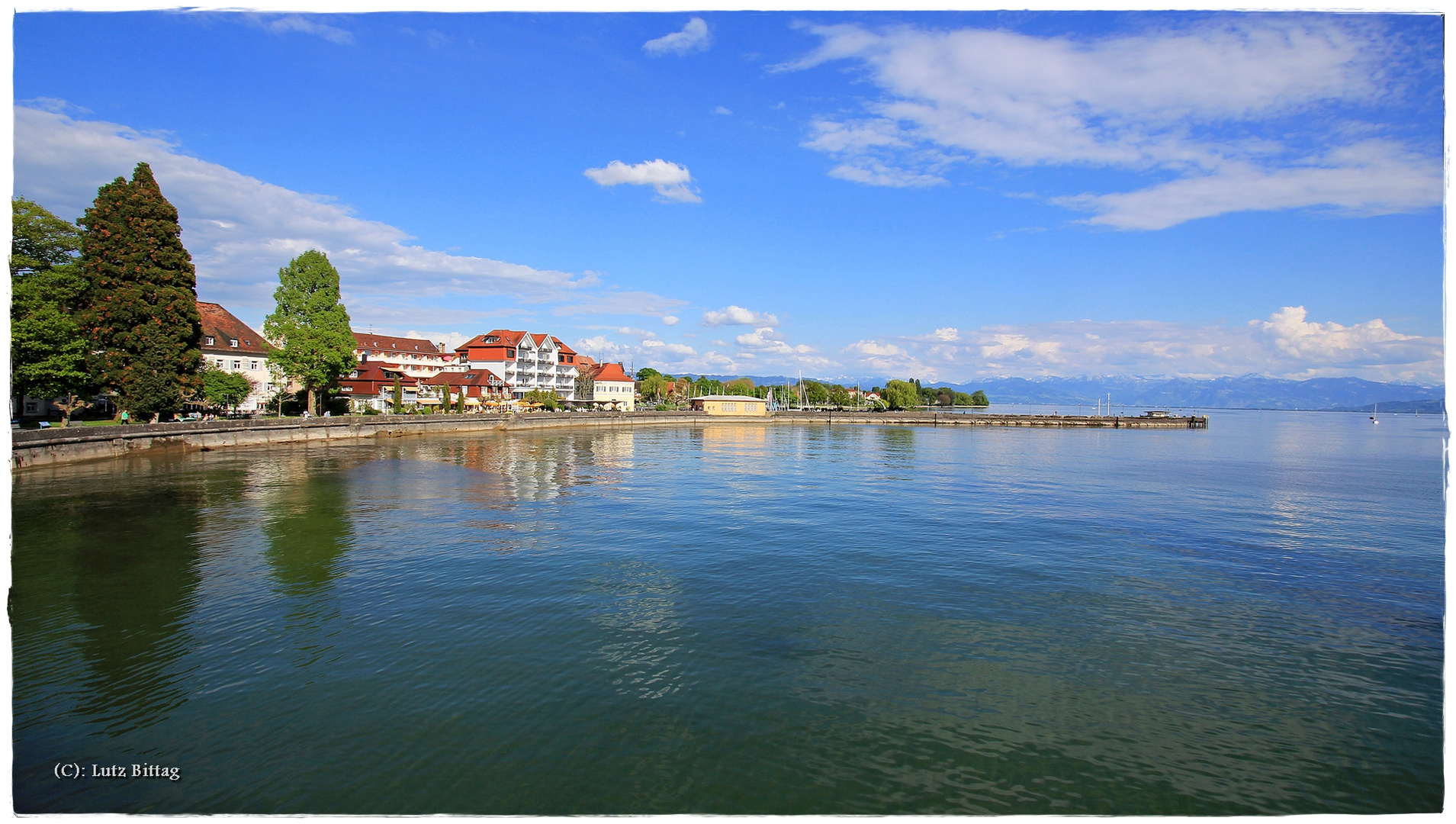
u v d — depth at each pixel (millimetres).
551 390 144250
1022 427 141625
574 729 12719
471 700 13727
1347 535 29859
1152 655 16438
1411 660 16312
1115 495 41438
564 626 17703
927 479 48906
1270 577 23094
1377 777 11578
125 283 55125
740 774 11383
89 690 13891
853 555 25312
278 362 77188
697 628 17781
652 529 29781
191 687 14047
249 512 32062
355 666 15148
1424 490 44688
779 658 16016
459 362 143250
